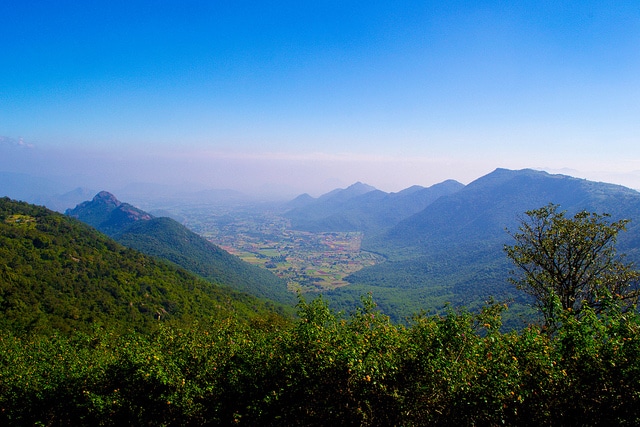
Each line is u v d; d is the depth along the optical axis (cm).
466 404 750
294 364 912
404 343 879
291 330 1055
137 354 1055
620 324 757
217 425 991
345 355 813
